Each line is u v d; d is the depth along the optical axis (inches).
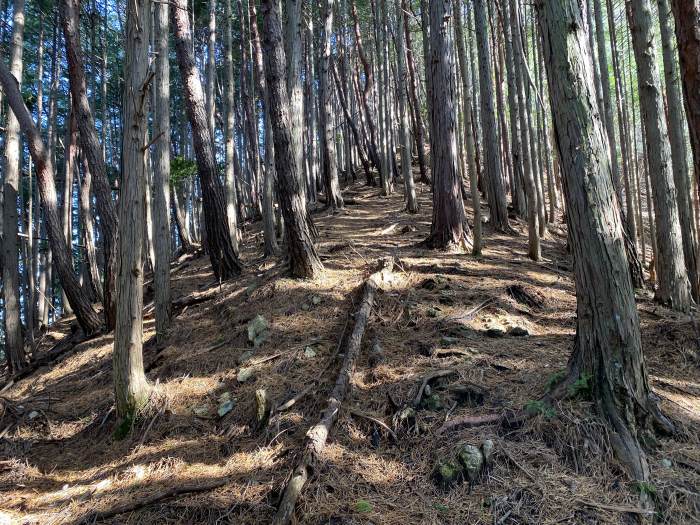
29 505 147.7
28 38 620.7
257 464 143.7
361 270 275.6
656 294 242.2
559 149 140.8
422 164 682.8
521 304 233.5
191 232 990.4
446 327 203.9
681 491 117.3
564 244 409.4
